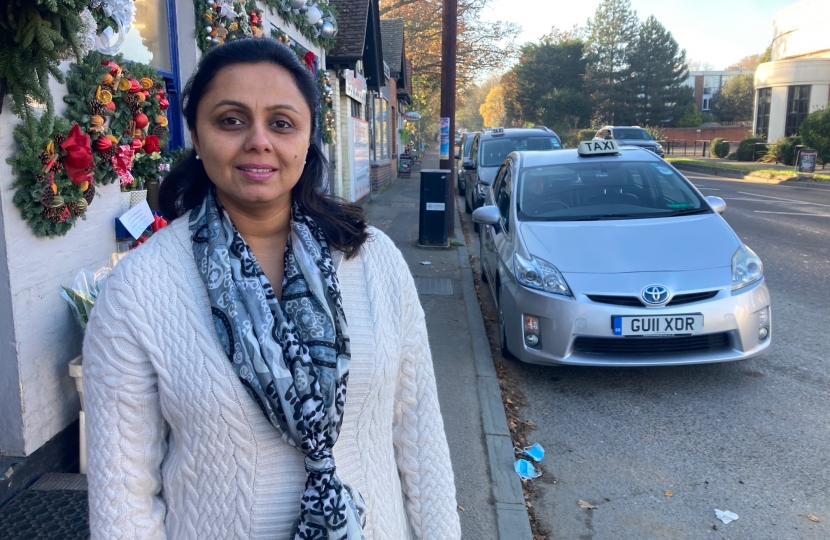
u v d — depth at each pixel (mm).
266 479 1280
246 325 1259
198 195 1534
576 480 3633
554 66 67125
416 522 1551
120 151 3441
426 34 32094
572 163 6344
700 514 3316
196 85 1379
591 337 4527
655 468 3750
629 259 4770
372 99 18000
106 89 3389
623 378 5016
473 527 3121
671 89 65500
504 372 5152
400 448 1552
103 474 1258
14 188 2830
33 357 2988
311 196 1496
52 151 2930
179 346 1262
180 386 1246
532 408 4531
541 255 4914
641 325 4453
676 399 4641
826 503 3393
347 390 1354
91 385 1276
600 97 65875
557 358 4598
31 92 2547
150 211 3914
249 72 1346
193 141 1455
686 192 5816
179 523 1304
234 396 1241
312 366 1271
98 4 3193
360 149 14539
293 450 1299
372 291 1454
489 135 12953
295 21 8836
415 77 38469
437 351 5469
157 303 1281
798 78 33969
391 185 21547
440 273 8273
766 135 36438
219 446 1258
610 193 5836
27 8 2381
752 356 4590
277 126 1382
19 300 2887
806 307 6793
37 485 2982
